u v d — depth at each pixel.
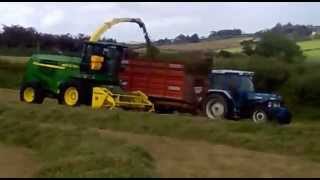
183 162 15.84
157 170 14.39
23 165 16.88
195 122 21.73
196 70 25.67
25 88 28.20
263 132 20.53
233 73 24.94
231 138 19.89
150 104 25.45
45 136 20.31
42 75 27.89
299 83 37.31
